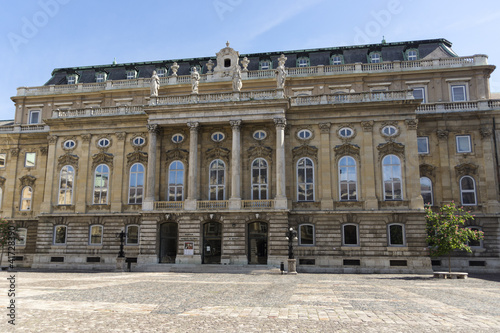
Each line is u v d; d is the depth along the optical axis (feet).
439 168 149.18
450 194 146.82
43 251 153.17
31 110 188.03
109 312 50.47
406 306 57.41
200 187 150.30
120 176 156.04
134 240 150.71
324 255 136.98
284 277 109.40
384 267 132.57
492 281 101.55
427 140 152.15
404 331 41.16
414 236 132.98
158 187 151.64
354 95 148.25
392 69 164.96
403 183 139.03
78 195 156.66
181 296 66.64
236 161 143.13
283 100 142.82
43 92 187.73
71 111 164.76
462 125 150.51
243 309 53.47
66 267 149.79
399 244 134.62
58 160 161.27
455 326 43.88
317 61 178.91
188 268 131.85
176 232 144.66
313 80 167.53
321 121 147.64
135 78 189.37
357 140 144.66
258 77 168.25
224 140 152.46
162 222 143.23
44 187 169.68
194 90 152.66
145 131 158.71
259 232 140.56
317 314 50.11
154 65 194.80
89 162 159.33
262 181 147.43
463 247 114.52
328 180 142.92
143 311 51.44
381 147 141.59
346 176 143.23
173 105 147.95
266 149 148.05
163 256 143.43
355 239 137.69
